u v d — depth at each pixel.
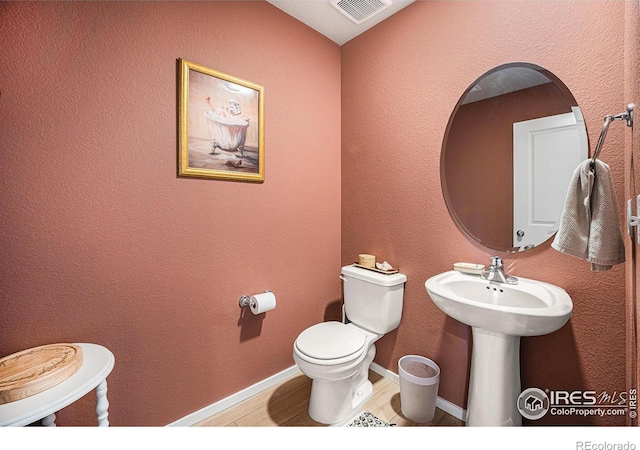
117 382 1.31
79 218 1.20
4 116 1.05
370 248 2.04
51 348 1.09
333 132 2.18
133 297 1.35
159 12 1.38
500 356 1.25
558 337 1.28
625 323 1.11
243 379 1.75
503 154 1.44
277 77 1.83
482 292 1.40
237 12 1.64
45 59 1.12
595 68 1.17
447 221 1.64
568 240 1.06
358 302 1.87
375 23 1.95
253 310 1.68
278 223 1.88
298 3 1.78
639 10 0.82
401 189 1.84
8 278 1.07
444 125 1.63
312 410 1.58
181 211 1.48
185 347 1.51
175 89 1.44
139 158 1.34
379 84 1.94
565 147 1.26
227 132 1.60
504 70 1.42
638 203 0.80
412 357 1.76
